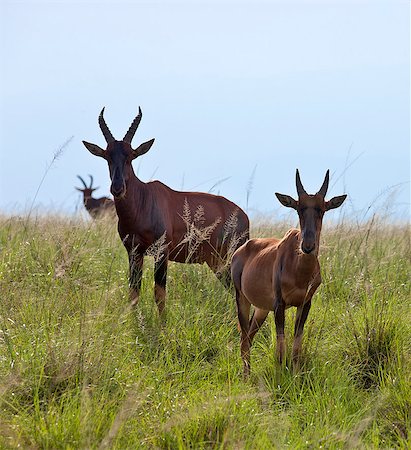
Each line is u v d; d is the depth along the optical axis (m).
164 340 33.09
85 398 24.91
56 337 30.16
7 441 22.89
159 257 39.56
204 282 40.12
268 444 23.62
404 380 28.69
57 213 61.06
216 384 29.55
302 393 28.53
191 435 24.11
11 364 27.44
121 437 23.61
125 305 35.44
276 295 31.73
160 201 42.94
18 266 40.69
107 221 54.78
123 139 42.16
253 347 34.38
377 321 32.47
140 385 27.66
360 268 40.81
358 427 25.58
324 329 33.75
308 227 30.59
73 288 36.44
